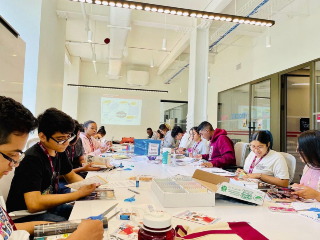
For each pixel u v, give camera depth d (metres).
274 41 4.57
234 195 1.16
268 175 1.90
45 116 1.21
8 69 2.04
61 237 0.75
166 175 1.86
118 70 7.43
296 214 1.05
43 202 1.10
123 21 4.27
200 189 1.21
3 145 0.70
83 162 2.47
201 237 0.77
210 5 4.21
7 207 1.12
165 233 0.59
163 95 8.88
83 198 1.20
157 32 5.68
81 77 8.39
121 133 8.54
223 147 2.72
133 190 1.37
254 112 5.27
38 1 3.30
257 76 5.11
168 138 5.03
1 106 0.71
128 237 0.77
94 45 6.74
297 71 4.17
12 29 2.09
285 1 4.01
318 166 1.45
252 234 0.81
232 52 6.20
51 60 3.98
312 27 3.66
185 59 7.05
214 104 7.22
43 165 1.23
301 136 1.50
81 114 8.31
